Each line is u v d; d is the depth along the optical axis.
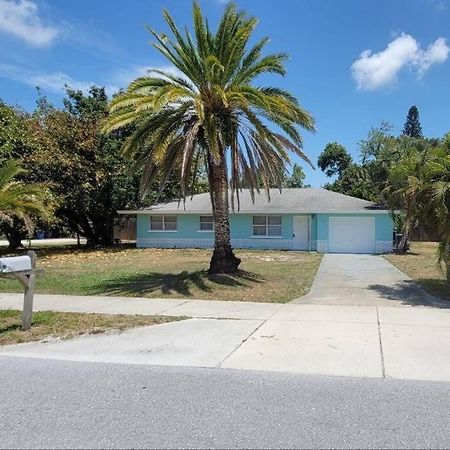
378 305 10.89
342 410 4.78
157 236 31.00
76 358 6.78
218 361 6.59
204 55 14.33
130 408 4.84
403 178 12.91
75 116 29.55
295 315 9.70
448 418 4.57
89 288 13.85
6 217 15.76
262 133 13.65
